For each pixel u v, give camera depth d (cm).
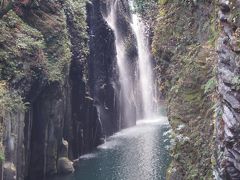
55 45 2022
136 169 1989
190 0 1006
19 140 1650
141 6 2064
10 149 1543
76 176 1981
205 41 922
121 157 2250
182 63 986
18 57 1709
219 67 641
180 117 895
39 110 1902
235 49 599
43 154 1922
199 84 896
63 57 2025
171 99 966
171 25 1072
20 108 1633
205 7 936
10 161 1539
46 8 2089
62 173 2016
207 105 839
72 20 2350
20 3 1934
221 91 635
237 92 597
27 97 1770
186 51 993
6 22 1780
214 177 686
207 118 814
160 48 1088
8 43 1712
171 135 916
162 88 1102
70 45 2156
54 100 1944
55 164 1988
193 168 803
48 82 1870
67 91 2180
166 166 1984
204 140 798
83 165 2172
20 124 1650
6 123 1519
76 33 2367
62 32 2084
